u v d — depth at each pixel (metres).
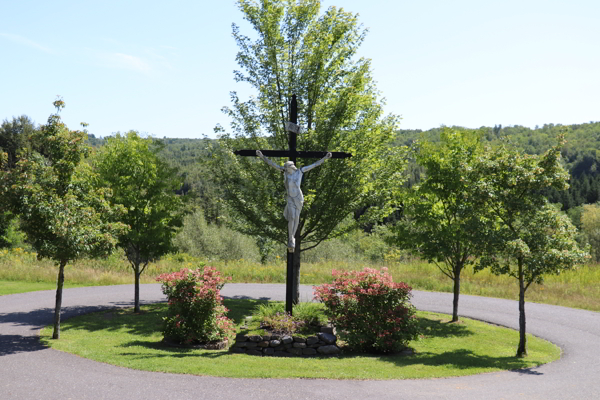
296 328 11.19
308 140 15.34
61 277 11.92
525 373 9.48
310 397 7.34
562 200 64.50
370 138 15.77
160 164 16.75
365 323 11.18
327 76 16.02
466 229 11.66
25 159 11.57
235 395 7.34
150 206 16.25
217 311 11.56
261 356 10.31
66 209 11.34
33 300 17.80
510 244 10.68
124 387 7.61
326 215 16.23
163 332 11.50
